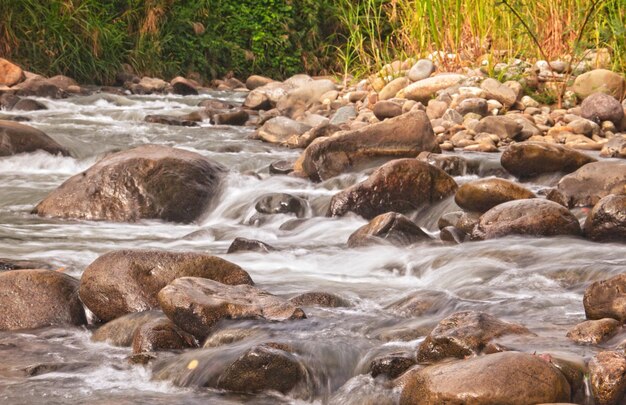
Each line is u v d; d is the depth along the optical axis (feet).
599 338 16.10
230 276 21.24
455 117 42.70
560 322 17.88
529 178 32.86
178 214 32.71
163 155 33.73
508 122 40.55
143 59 74.02
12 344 18.99
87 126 48.93
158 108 58.08
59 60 67.41
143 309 20.22
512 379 13.69
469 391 13.58
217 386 16.20
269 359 15.98
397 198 29.96
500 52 49.73
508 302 19.45
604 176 28.27
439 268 23.16
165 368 16.96
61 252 26.53
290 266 24.72
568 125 40.42
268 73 83.71
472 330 15.89
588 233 24.97
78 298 20.93
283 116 49.98
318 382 16.10
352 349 16.71
